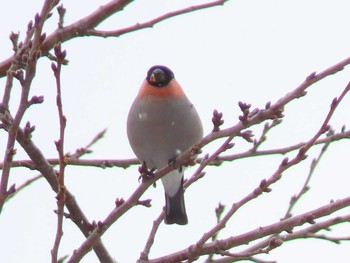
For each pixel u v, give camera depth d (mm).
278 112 7789
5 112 8109
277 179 8539
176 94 11352
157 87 11391
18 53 8219
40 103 7520
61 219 7332
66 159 7379
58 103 7242
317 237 9148
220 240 9016
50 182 9305
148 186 8656
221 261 9211
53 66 7152
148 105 11312
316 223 9180
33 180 9977
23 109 7426
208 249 8984
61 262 8523
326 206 8867
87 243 8320
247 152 11109
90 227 9445
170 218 11758
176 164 8703
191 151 8305
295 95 7723
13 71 8125
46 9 7246
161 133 11398
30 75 7340
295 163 8422
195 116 11477
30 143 9109
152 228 9750
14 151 7473
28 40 8359
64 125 7324
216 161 11156
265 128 10594
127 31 9617
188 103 11453
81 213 9430
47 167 9242
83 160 11484
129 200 8539
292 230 8859
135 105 11461
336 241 9102
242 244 8977
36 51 7266
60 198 7316
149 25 9625
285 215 9719
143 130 11438
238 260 9219
